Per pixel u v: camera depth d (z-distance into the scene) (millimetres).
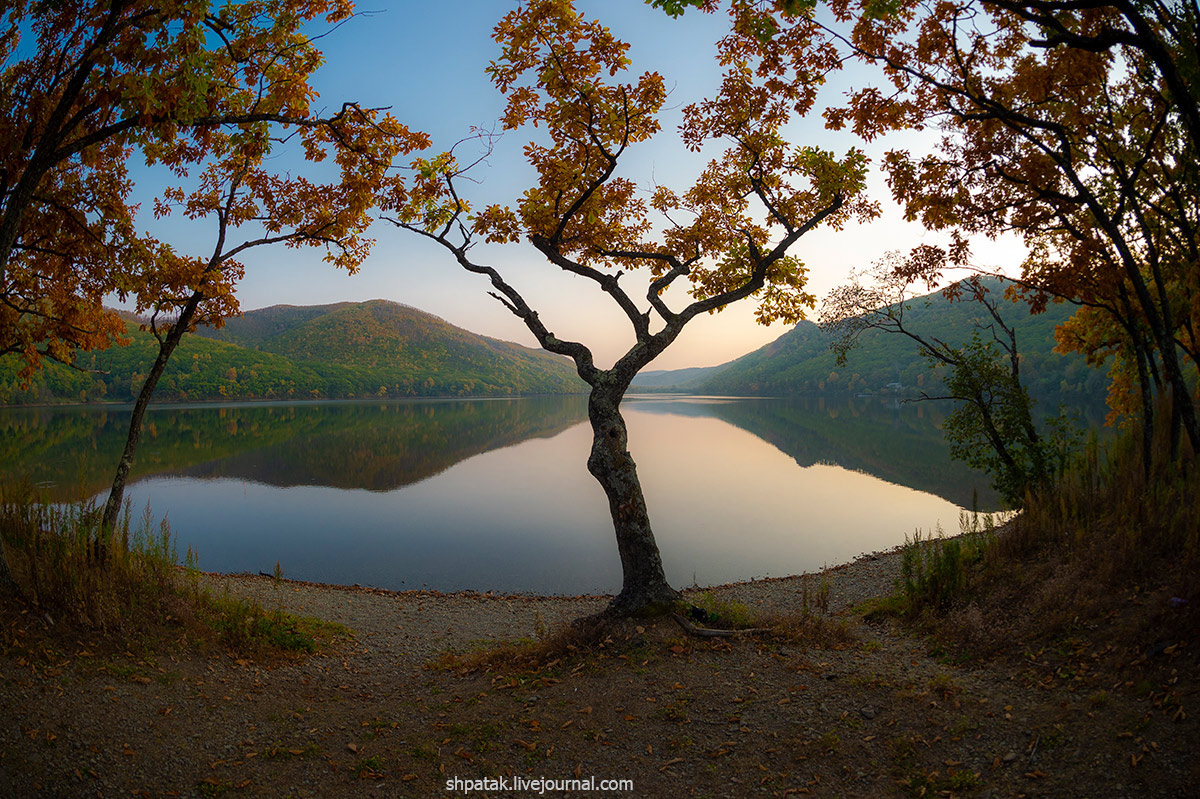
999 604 7246
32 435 50094
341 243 9711
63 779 4340
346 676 7223
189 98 6523
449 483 29141
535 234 9008
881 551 15039
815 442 46312
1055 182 8648
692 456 37969
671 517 20141
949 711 5078
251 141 8062
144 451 41094
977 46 8094
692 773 4668
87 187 9023
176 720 5336
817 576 12594
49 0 6996
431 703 6191
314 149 8875
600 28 7746
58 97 7547
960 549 9219
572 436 59500
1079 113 8164
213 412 96312
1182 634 5051
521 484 28844
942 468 31672
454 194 8922
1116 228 7812
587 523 20109
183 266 8570
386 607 10977
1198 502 6609
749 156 9336
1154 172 8500
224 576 12367
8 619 5867
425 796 4543
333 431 62875
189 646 6723
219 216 9086
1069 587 6727
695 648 6559
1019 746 4484
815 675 5926
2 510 8078
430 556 16078
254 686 6352
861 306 12148
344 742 5352
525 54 8102
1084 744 4320
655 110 8289
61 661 5645
